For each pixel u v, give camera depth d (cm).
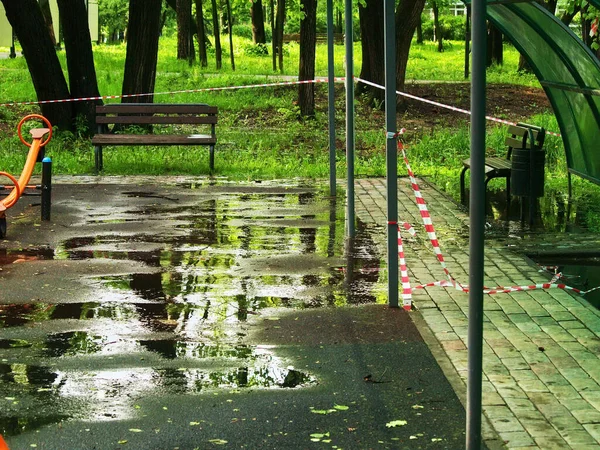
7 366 603
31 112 2328
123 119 1659
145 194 1380
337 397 550
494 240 1049
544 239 1056
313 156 1844
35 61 1962
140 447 480
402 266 783
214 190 1427
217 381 577
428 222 753
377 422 512
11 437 491
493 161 1313
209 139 1639
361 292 798
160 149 1869
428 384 571
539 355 619
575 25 3997
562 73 1234
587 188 1459
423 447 480
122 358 620
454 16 6362
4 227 1034
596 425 499
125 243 1012
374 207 1260
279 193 1396
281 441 487
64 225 1116
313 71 2353
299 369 599
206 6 5194
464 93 2869
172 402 541
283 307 750
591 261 969
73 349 639
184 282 836
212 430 502
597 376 577
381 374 589
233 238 1044
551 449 468
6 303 761
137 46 2067
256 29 4722
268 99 2634
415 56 4572
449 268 894
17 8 1934
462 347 639
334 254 958
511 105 2714
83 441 487
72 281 837
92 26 5434
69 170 1633
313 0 2320
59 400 543
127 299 775
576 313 724
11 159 1708
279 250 977
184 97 2681
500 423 502
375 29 2530
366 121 2348
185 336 671
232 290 807
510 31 1255
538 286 763
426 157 1828
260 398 548
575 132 1305
